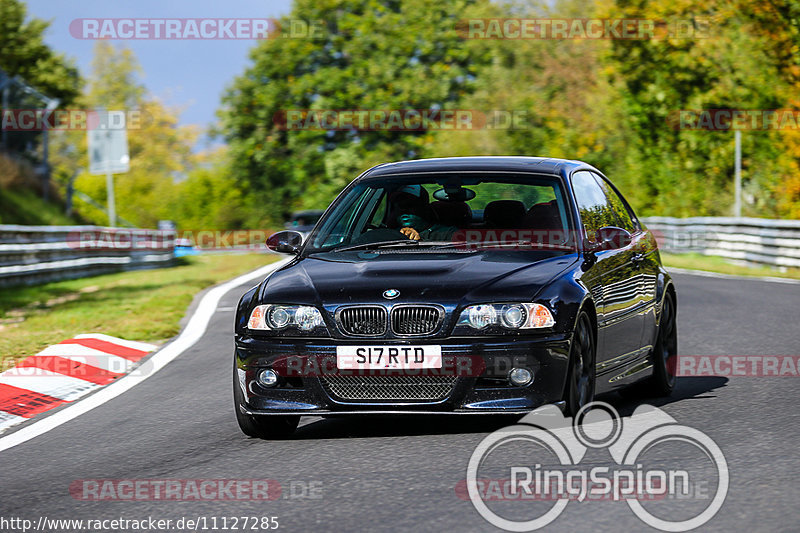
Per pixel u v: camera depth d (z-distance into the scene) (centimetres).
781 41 9388
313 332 1404
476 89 13125
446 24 13612
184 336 2834
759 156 9581
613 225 1764
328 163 13238
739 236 6159
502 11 13500
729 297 3525
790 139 7919
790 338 2419
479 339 1366
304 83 13688
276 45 14088
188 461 1359
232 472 1277
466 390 1366
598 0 10269
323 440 1444
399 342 1370
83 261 5569
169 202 17825
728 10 9531
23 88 10338
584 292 1440
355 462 1291
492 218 1602
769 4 9306
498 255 1513
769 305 3212
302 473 1248
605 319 1543
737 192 8444
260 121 14212
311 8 14150
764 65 9481
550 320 1380
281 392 1414
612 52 10250
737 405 1617
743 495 1077
